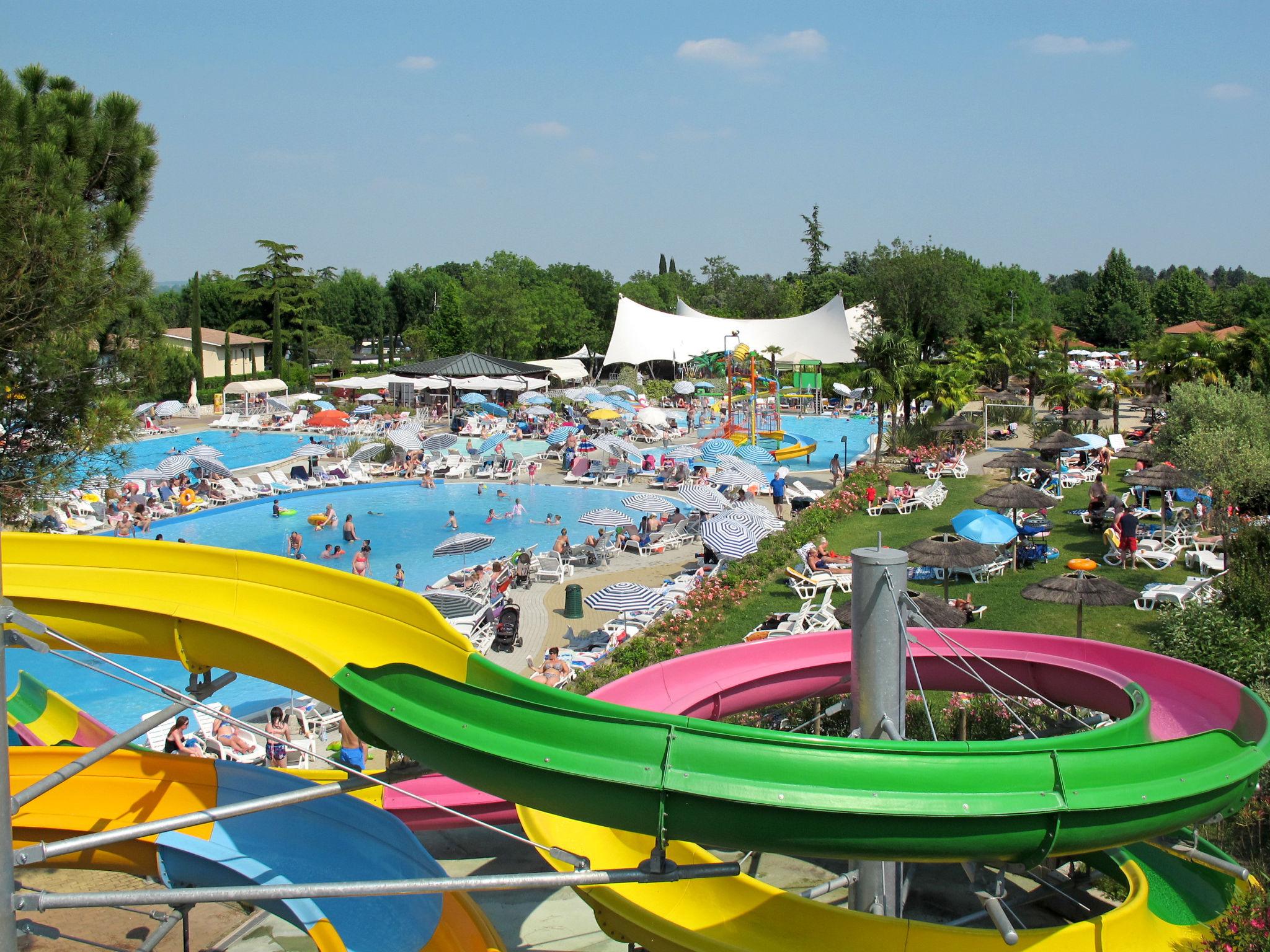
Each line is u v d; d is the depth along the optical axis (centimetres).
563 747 786
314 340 9594
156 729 1928
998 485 4222
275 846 1066
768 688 1349
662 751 768
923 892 1323
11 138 2027
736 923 954
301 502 4475
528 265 12625
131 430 2248
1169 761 798
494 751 790
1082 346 10712
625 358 9131
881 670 1063
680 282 14062
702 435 6375
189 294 10300
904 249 7794
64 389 2139
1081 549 3041
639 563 3312
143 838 1073
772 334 9025
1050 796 755
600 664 2105
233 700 2147
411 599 975
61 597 1090
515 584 2997
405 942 1010
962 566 2152
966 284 7919
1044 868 1298
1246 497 2898
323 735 1892
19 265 1970
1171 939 965
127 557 1123
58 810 1118
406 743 864
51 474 2145
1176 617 1958
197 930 1303
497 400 7712
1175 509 3195
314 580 1054
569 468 5200
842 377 8688
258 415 6794
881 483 4084
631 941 975
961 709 1602
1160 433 3631
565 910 1334
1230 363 4784
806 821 744
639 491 4697
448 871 1405
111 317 2177
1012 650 1346
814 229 13388
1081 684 1269
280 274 9750
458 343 9919
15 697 1399
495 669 888
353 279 11981
